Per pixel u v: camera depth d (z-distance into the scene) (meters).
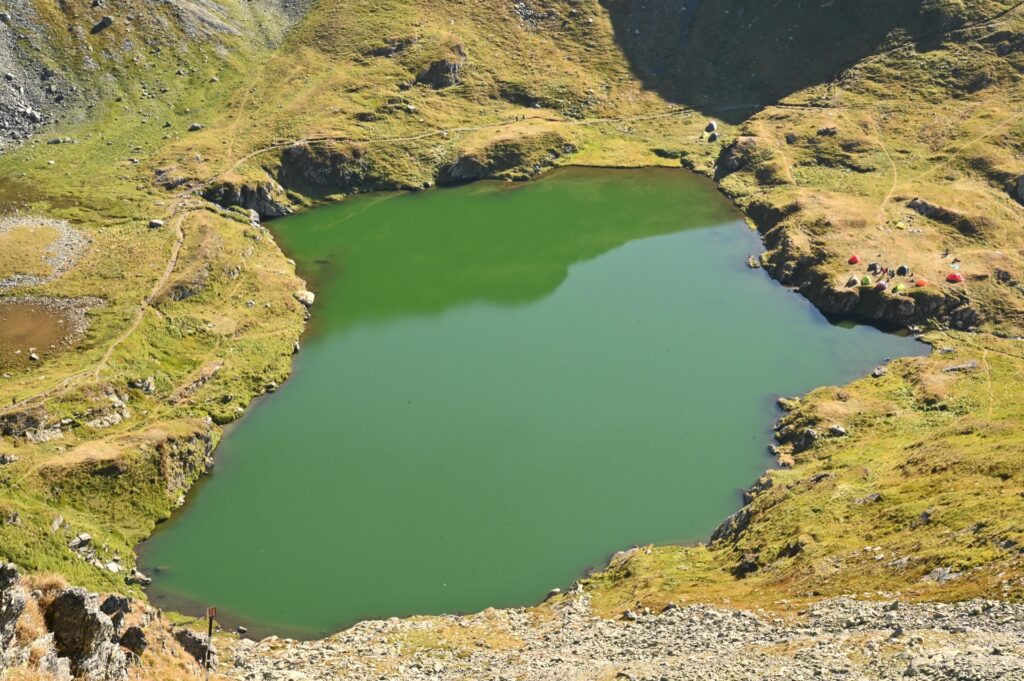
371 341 146.62
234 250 161.62
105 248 158.38
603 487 114.69
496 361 141.12
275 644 86.62
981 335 146.25
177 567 102.50
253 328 145.50
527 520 109.38
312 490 114.56
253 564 103.00
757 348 144.38
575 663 74.00
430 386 135.00
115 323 137.50
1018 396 122.44
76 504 106.19
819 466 112.38
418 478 116.38
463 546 105.56
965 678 56.69
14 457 107.69
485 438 123.81
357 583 100.25
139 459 111.69
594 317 152.75
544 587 99.50
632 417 127.94
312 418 128.12
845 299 152.25
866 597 78.12
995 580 73.12
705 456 120.19
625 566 98.88
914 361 137.00
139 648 60.38
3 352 130.50
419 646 83.25
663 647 76.06
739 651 71.25
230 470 118.00
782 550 92.75
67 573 96.00
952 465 96.75
